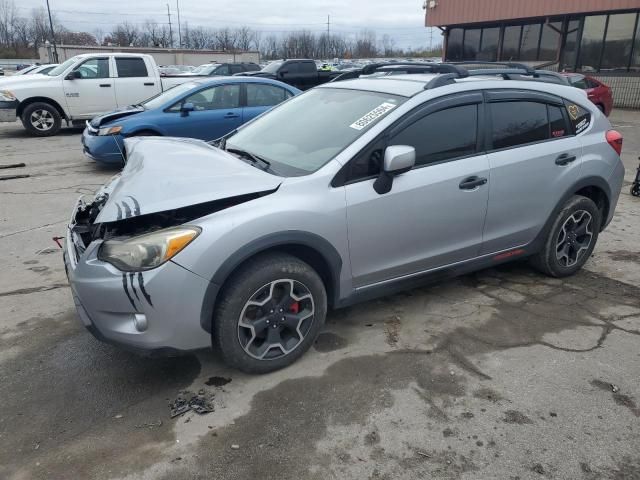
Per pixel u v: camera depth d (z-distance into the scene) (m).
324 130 3.49
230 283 2.82
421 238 3.46
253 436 2.59
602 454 2.49
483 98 3.67
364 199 3.14
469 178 3.56
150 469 2.39
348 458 2.46
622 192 7.46
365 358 3.25
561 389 2.96
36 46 71.69
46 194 7.17
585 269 4.66
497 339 3.48
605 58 20.72
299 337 3.12
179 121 8.53
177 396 2.89
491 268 4.65
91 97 12.47
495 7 23.58
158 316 2.66
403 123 3.30
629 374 3.10
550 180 4.00
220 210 2.79
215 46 82.31
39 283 4.29
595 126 4.33
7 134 13.02
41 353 3.29
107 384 2.99
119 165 9.25
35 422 2.68
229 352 2.90
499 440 2.58
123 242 2.70
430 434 2.61
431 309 3.88
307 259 3.17
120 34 80.00
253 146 3.71
